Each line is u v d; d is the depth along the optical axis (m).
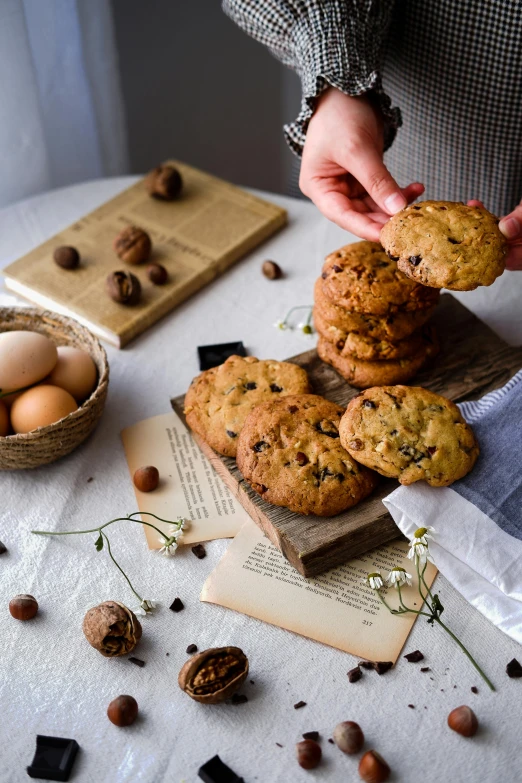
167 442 0.81
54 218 1.04
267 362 0.81
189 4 1.21
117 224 1.01
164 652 0.68
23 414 0.76
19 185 1.13
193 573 0.72
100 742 0.64
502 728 0.63
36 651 0.68
